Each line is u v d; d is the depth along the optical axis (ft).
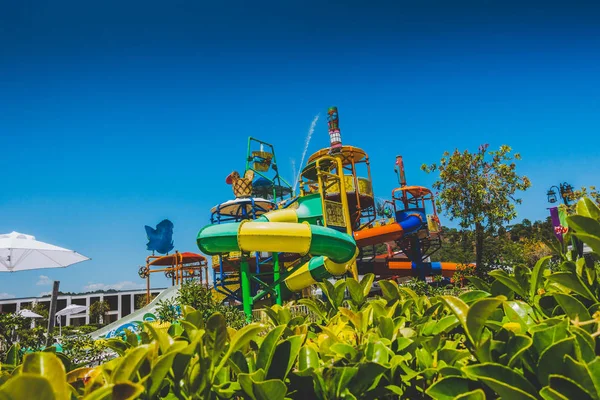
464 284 73.67
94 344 32.73
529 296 8.50
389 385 6.68
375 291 93.25
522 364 5.54
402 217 91.15
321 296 51.80
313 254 57.26
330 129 90.63
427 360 7.09
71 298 236.43
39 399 3.58
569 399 4.42
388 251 113.70
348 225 76.74
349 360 7.02
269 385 5.45
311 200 73.92
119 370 4.89
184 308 8.42
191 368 6.06
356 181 87.25
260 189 104.12
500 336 6.19
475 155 78.89
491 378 4.86
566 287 7.38
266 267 87.10
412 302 10.55
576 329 5.23
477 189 75.87
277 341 6.51
